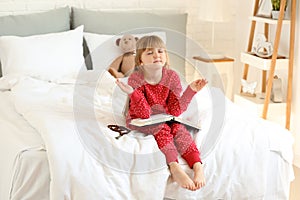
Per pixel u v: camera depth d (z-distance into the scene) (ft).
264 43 11.96
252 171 7.97
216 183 7.74
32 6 12.60
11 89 10.04
